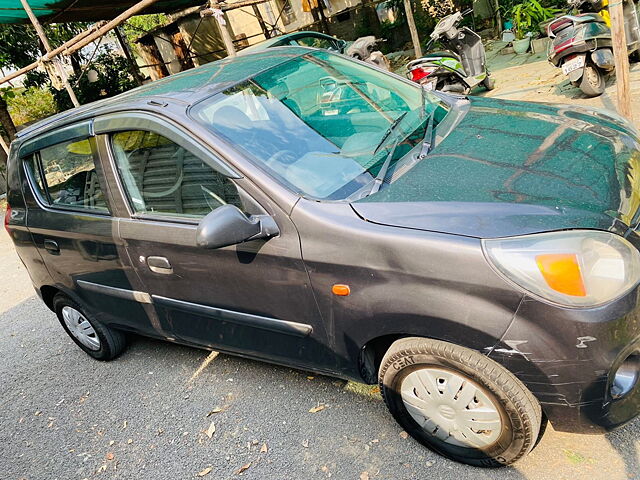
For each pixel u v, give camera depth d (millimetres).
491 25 11688
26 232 3404
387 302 1941
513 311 1703
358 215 2002
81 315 3641
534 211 1789
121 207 2768
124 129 2617
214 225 1969
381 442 2404
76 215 3023
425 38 12766
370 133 2566
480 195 1930
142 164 2613
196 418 2936
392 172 2240
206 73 2938
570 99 5773
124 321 3305
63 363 3961
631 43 5516
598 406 1769
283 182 2180
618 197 1892
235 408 2920
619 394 1792
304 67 2982
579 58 5281
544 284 1659
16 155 3393
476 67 6977
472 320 1771
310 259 2080
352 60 3289
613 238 1704
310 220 2055
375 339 2162
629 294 1659
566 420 1839
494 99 3064
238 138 2355
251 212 2223
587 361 1679
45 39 7344
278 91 2711
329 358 2357
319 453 2449
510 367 1786
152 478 2609
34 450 3084
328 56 3221
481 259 1722
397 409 2254
